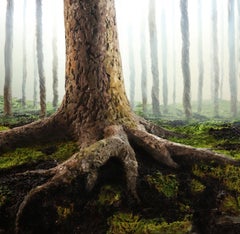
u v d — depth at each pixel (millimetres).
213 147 6590
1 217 4574
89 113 6086
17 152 6113
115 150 5020
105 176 5027
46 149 6039
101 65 6176
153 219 4754
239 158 5836
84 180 4770
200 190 5172
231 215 4934
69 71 6328
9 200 4688
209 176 5375
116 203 4754
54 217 4547
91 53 6180
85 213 4645
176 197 5047
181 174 5422
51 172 4965
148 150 5594
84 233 4508
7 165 5633
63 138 6230
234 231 4809
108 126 5840
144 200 4945
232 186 5238
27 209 4473
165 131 7129
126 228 4527
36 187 4617
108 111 6031
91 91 6129
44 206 4547
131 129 5844
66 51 6426
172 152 5602
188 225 4730
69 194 4680
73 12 6273
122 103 6227
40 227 4508
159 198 4980
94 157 4836
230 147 6645
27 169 5551
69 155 5691
